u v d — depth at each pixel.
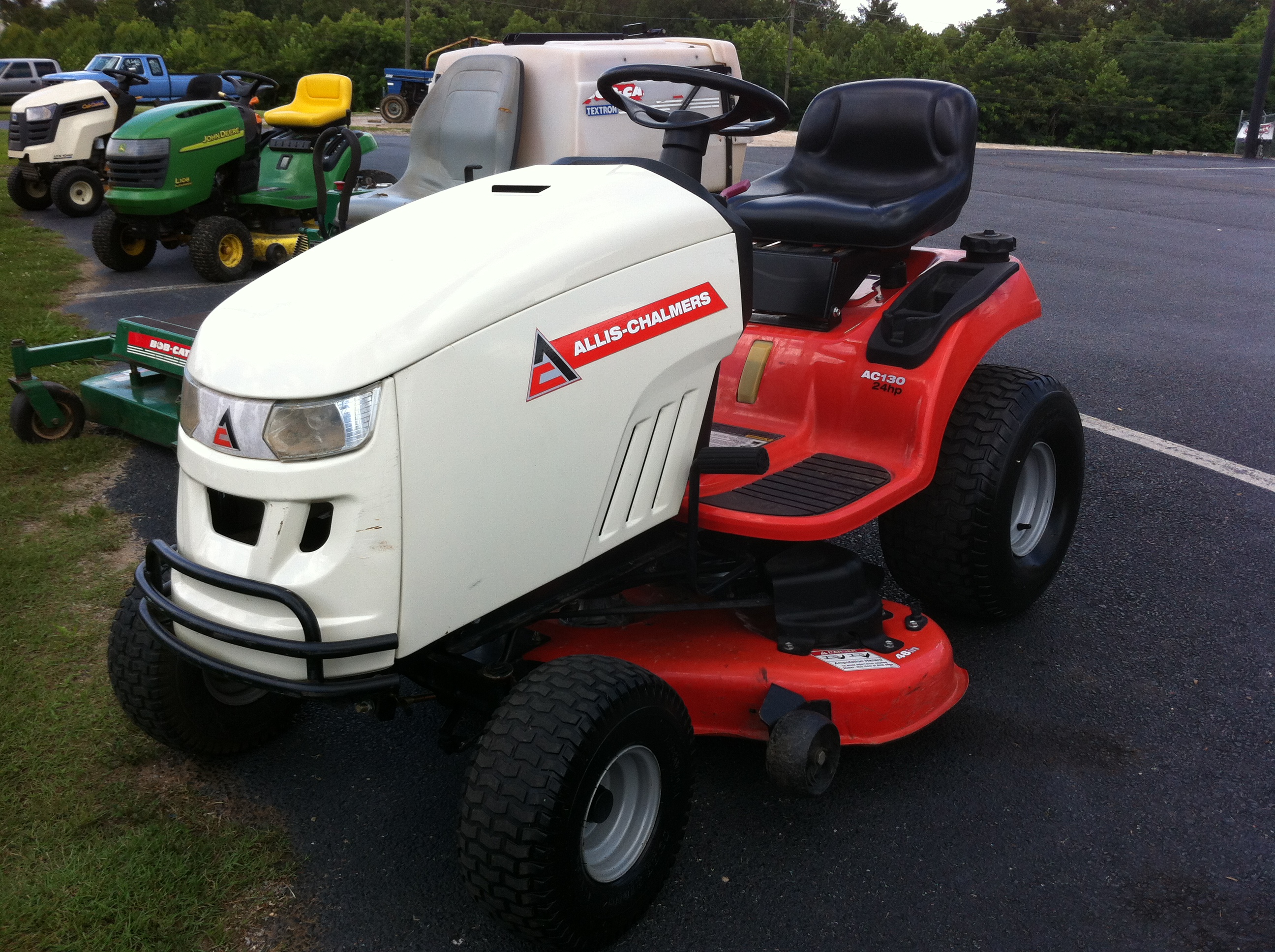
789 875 2.36
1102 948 2.16
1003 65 48.75
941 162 3.43
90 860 2.35
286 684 1.92
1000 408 3.05
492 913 2.00
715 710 2.55
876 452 2.97
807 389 3.07
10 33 60.12
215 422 1.94
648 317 2.24
